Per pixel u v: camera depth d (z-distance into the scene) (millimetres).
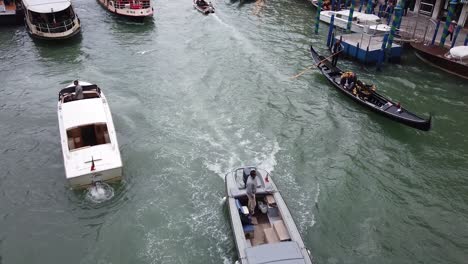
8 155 16203
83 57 26266
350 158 16547
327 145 17375
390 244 12633
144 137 17312
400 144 17734
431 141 18094
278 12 38625
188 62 25562
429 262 12094
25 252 12016
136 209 13531
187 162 15828
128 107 19688
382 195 14633
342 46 27234
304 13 38406
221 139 17438
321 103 20938
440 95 22422
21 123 18469
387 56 25906
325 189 14758
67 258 11867
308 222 13250
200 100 20641
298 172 15570
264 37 30984
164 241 12375
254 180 12391
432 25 31406
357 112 20125
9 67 24750
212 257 11867
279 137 17797
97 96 17688
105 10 36562
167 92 21391
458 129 19156
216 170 15414
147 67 24672
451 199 14617
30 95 21141
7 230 12750
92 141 15883
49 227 12867
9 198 14016
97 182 13789
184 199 13984
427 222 13547
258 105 20453
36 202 13844
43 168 15484
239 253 10664
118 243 12328
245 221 11898
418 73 25188
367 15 31719
